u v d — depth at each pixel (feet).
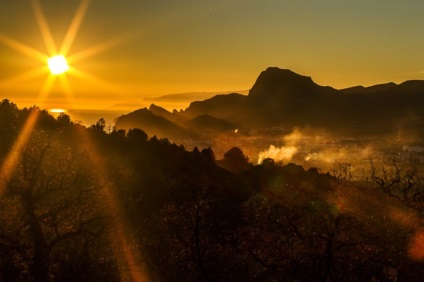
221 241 91.09
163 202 122.31
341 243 76.48
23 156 76.79
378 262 74.54
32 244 80.89
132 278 85.51
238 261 81.25
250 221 97.25
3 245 71.41
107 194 88.17
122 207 90.48
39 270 72.74
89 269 78.13
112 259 86.38
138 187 131.95
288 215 83.87
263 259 78.69
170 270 85.40
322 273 76.74
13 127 86.02
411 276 72.79
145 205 115.65
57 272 78.84
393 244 76.02
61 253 82.99
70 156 85.87
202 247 82.02
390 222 80.79
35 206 78.43
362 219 80.33
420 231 78.79
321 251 74.90
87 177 84.79
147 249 89.04
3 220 81.15
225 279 80.84
